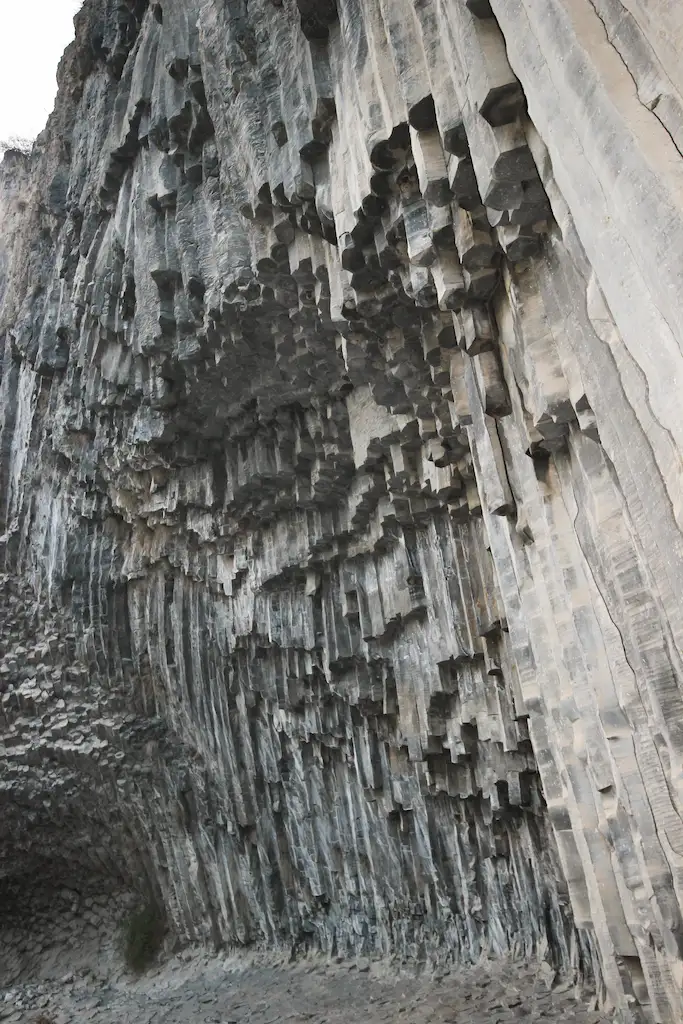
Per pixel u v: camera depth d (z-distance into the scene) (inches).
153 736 565.6
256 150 265.7
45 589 601.0
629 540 148.5
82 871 631.8
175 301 348.2
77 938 626.8
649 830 155.3
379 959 421.4
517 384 183.2
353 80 211.2
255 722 502.0
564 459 177.6
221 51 291.1
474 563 323.0
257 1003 424.8
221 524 447.8
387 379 284.8
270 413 367.9
